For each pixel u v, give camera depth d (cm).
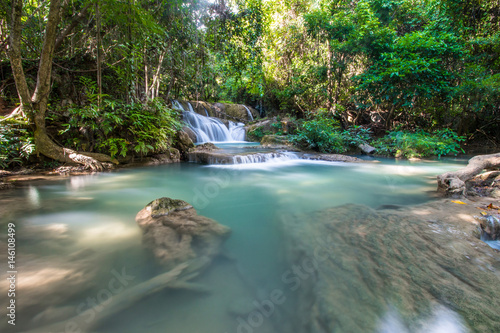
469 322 116
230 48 867
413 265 167
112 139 619
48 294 143
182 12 709
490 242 241
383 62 1059
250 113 1678
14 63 468
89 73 704
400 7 1140
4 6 546
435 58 977
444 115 1303
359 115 1429
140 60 719
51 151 554
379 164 774
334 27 1177
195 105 1387
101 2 550
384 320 119
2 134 477
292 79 1491
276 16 1454
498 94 1018
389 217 263
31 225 253
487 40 995
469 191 377
